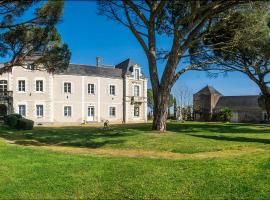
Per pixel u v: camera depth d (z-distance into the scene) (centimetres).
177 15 2123
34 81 4909
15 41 2420
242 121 7075
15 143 1786
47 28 2377
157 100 2108
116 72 5600
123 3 2005
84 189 809
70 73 5138
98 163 1087
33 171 973
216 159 1129
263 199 726
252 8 1873
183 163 1061
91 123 5134
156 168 996
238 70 3041
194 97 7525
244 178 862
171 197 748
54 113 5009
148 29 2089
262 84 3322
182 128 2695
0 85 4778
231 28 2131
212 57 2689
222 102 7431
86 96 5259
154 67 2123
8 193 781
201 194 762
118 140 1722
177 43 1961
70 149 1560
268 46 2367
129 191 789
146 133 1956
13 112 4762
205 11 1745
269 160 1059
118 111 5538
